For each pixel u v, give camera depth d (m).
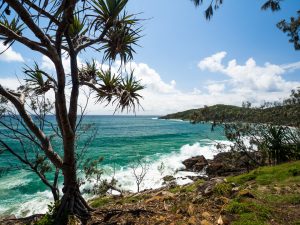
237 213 3.99
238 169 17.20
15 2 2.93
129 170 20.50
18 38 3.41
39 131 4.57
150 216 4.28
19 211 12.84
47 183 6.34
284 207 4.30
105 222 4.30
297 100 14.99
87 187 13.91
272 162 12.10
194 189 5.78
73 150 4.61
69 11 3.25
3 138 42.25
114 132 65.75
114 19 4.20
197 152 30.45
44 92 5.25
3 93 4.17
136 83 5.04
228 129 14.60
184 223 3.80
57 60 3.75
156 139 48.12
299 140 12.77
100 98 5.31
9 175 19.64
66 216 4.44
